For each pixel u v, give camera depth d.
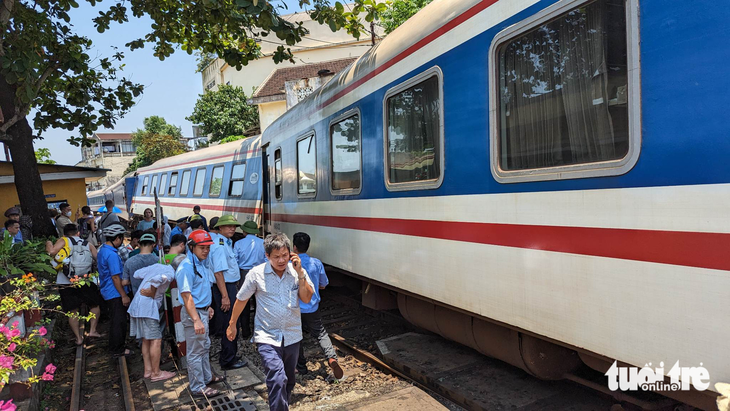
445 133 3.70
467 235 3.48
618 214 2.34
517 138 3.04
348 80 5.50
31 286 4.40
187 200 15.50
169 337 5.82
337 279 7.14
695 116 2.02
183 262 4.39
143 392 4.83
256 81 27.81
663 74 2.15
